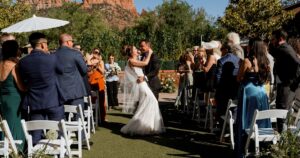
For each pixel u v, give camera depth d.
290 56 6.39
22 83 6.00
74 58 7.27
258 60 5.98
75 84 7.31
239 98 6.15
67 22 9.02
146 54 8.98
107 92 13.03
